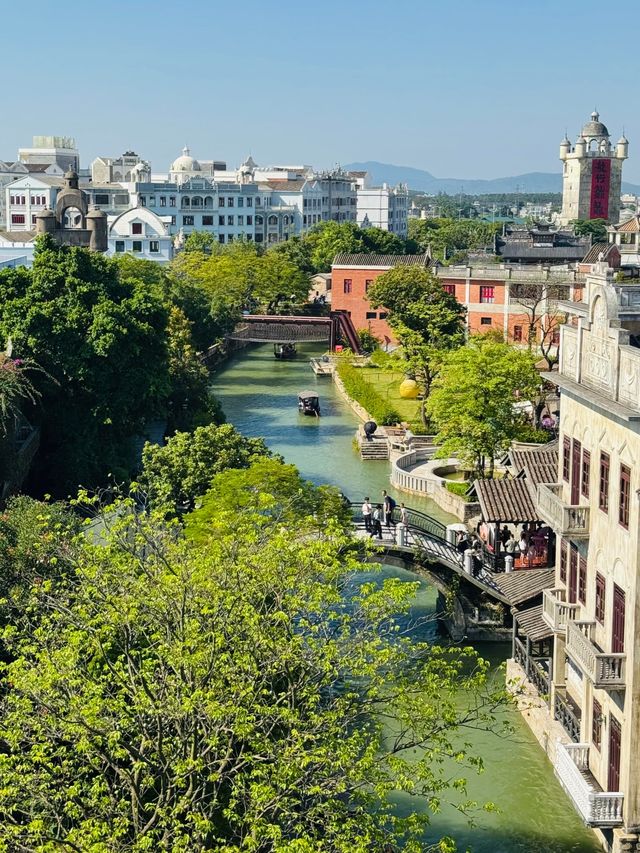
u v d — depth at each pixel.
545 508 43.19
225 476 51.06
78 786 27.27
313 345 165.25
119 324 73.62
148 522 36.75
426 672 33.84
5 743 31.69
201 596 30.48
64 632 30.56
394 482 81.94
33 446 68.56
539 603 49.56
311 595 32.47
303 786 29.06
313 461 89.31
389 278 122.00
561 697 43.12
